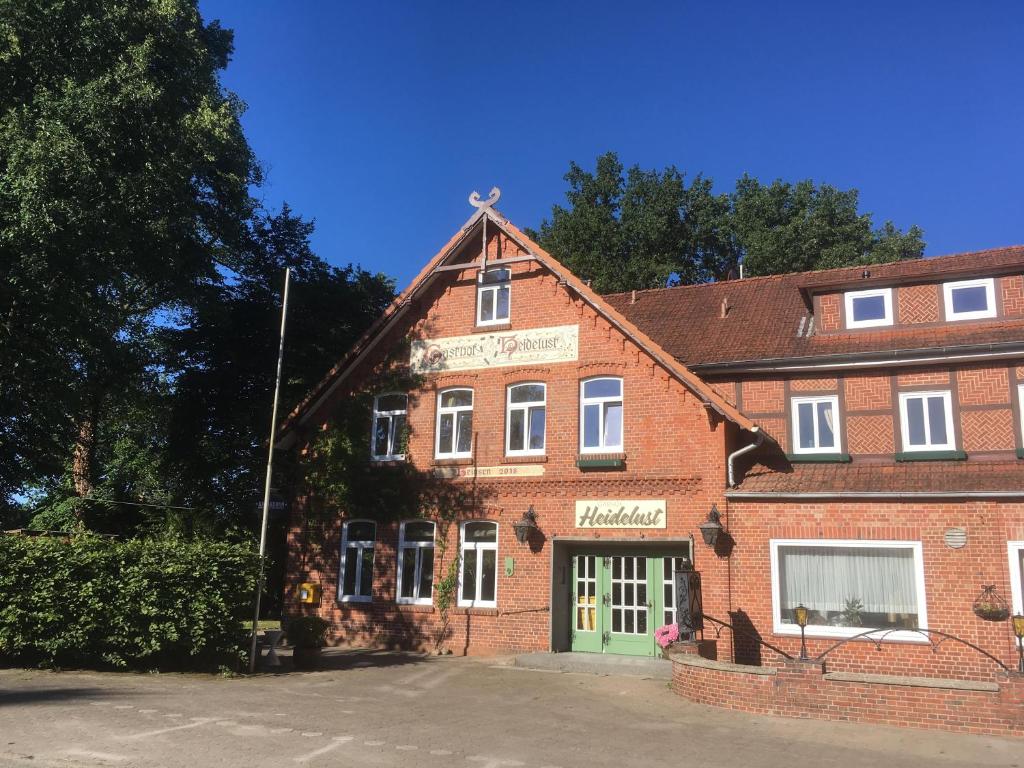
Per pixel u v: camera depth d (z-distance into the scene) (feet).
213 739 29.40
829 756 29.58
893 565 48.88
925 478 49.60
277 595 93.56
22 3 57.11
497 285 65.05
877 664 47.83
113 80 58.18
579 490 57.93
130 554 47.34
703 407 55.31
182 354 96.58
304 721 33.24
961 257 63.00
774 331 61.31
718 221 135.44
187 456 95.20
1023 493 45.62
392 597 62.18
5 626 45.88
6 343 60.49
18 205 54.49
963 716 33.81
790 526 51.29
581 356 60.13
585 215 136.46
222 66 87.45
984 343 50.75
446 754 28.32
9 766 25.36
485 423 62.28
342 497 65.46
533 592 57.62
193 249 73.51
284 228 102.78
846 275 67.15
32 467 68.69
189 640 46.52
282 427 67.92
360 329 102.99
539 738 31.48
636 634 55.83
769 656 50.11
